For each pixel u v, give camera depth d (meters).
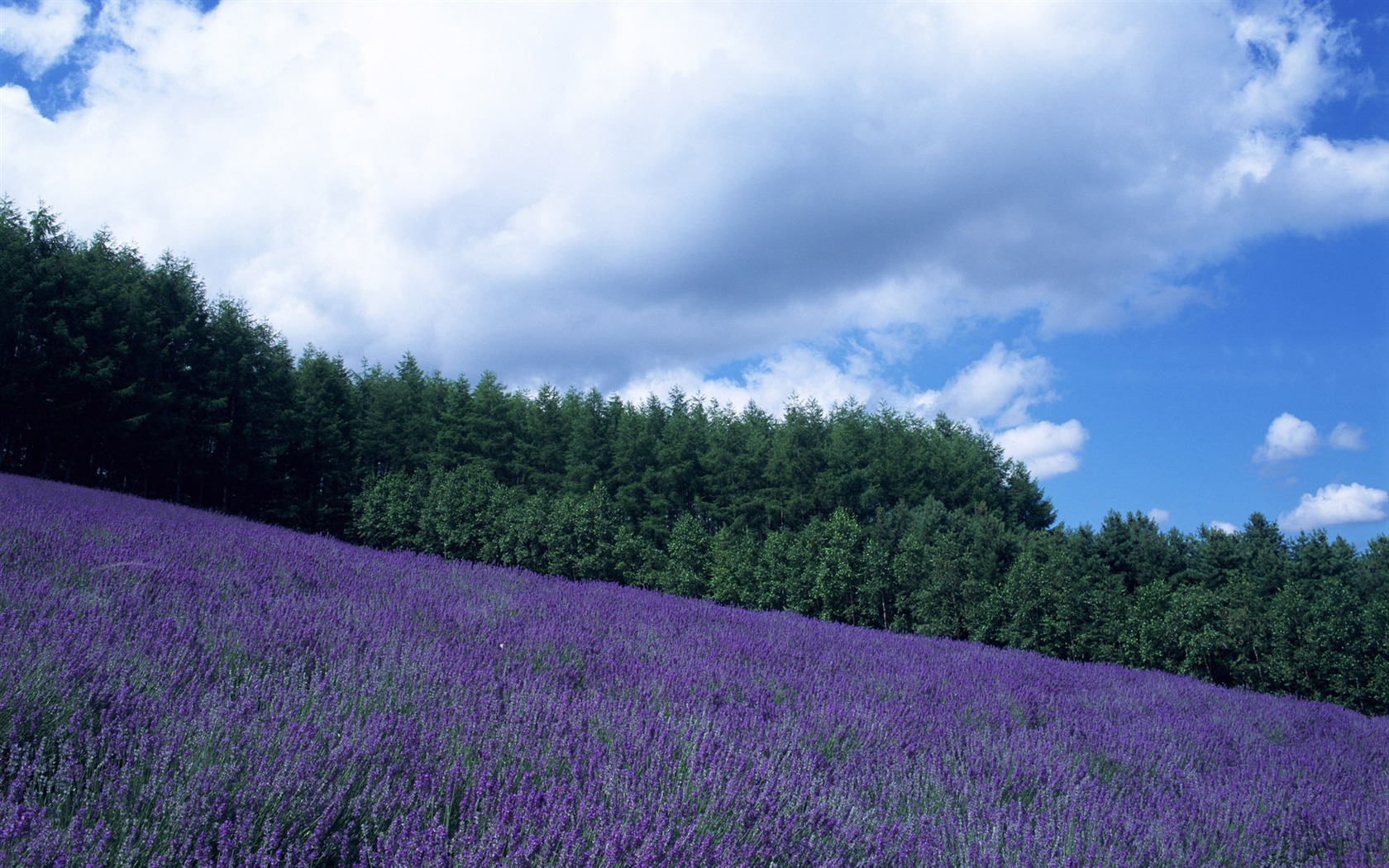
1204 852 4.04
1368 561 34.12
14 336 27.56
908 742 4.99
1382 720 13.77
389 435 46.31
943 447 54.22
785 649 8.09
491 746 3.26
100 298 30.22
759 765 3.55
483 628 6.15
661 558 29.36
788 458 46.06
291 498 37.00
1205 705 10.19
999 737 5.59
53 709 2.88
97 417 28.92
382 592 7.59
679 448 46.72
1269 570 35.47
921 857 3.10
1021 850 3.39
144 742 2.72
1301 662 19.86
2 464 28.67
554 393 53.81
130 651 3.70
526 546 25.44
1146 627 20.42
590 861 2.45
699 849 2.68
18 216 30.84
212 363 34.59
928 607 23.23
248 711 3.25
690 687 5.14
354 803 2.55
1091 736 6.23
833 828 3.14
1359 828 5.08
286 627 4.88
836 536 24.58
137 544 7.63
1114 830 3.93
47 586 4.86
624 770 3.19
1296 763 6.98
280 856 2.33
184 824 2.28
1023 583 22.11
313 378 42.69
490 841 2.44
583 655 5.82
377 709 3.54
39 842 1.99
